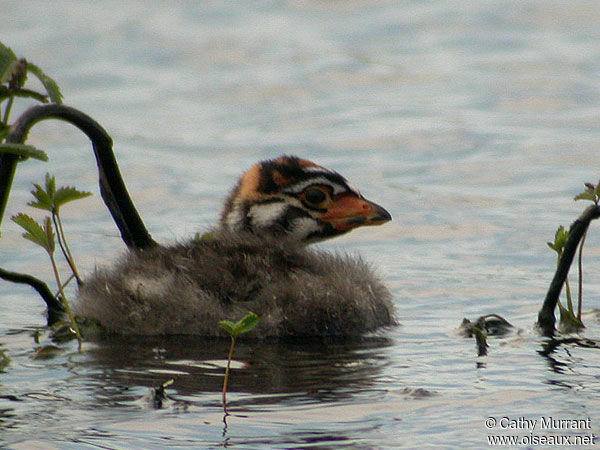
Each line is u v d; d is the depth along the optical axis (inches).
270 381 391.2
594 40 1187.9
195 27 1290.6
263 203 556.1
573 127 920.3
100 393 373.4
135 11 1359.5
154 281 473.1
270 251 493.4
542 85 1048.8
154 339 461.4
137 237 506.0
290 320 466.9
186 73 1142.3
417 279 581.6
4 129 441.1
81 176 813.2
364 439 324.2
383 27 1266.0
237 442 321.7
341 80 1098.7
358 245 662.5
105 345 449.7
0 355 428.5
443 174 812.6
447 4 1327.5
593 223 689.0
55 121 993.5
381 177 810.2
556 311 512.1
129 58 1189.1
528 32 1221.1
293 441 323.0
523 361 418.6
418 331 481.1
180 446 318.3
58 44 1227.9
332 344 455.5
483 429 333.4
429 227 692.7
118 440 323.3
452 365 414.3
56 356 429.4
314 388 381.1
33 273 595.2
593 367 407.8
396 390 376.8
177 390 378.0
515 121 944.9
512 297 543.5
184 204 745.0
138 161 858.8
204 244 501.4
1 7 1376.7
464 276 586.2
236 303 466.9
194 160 868.0
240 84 1095.0
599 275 580.7
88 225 703.7
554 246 476.4
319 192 557.3
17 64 439.8
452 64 1135.6
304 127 952.3
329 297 471.5
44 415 347.3
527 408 353.7
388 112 984.3
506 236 666.8
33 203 470.9
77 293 505.7
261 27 1286.9
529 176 799.7
